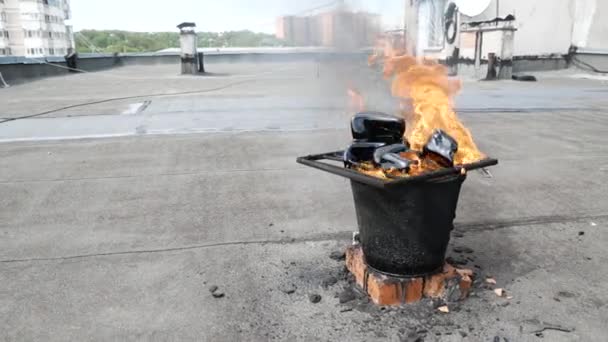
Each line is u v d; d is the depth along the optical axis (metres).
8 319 2.61
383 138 2.73
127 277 3.07
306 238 3.63
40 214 4.19
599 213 4.09
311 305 2.70
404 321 2.53
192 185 4.96
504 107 9.86
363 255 2.83
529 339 2.38
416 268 2.63
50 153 6.32
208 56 28.25
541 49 19.09
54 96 12.23
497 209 4.20
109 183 5.04
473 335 2.41
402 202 2.42
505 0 18.08
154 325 2.55
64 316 2.64
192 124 8.19
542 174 5.25
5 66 16.12
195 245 3.54
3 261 3.31
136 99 11.44
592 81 15.83
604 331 2.45
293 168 5.54
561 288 2.87
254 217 4.07
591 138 7.06
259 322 2.56
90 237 3.70
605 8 18.08
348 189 4.78
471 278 2.82
